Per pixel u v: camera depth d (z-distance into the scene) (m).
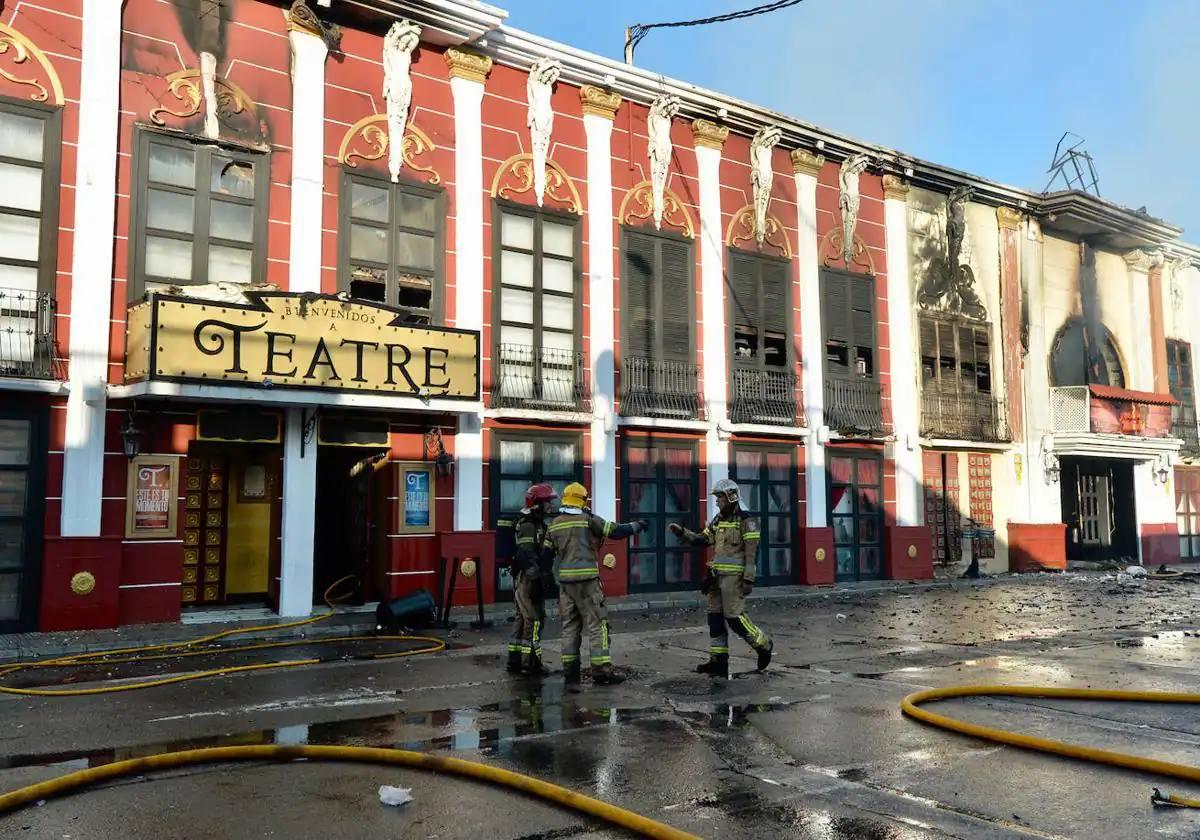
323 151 15.19
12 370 12.35
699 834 4.50
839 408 21.38
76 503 12.68
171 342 12.47
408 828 4.61
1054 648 10.91
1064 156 28.05
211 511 15.30
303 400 13.46
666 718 7.03
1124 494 28.23
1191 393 29.95
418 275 16.02
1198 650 10.69
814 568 20.33
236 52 14.50
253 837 4.48
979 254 24.78
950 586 20.86
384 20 15.93
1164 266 29.53
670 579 18.56
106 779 5.39
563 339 17.64
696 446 19.09
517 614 9.36
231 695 8.13
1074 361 26.73
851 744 6.20
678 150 19.58
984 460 24.28
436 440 15.85
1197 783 5.25
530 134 17.56
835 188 21.94
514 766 5.68
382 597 15.34
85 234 12.98
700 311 19.53
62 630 12.34
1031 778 5.39
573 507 8.83
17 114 12.70
